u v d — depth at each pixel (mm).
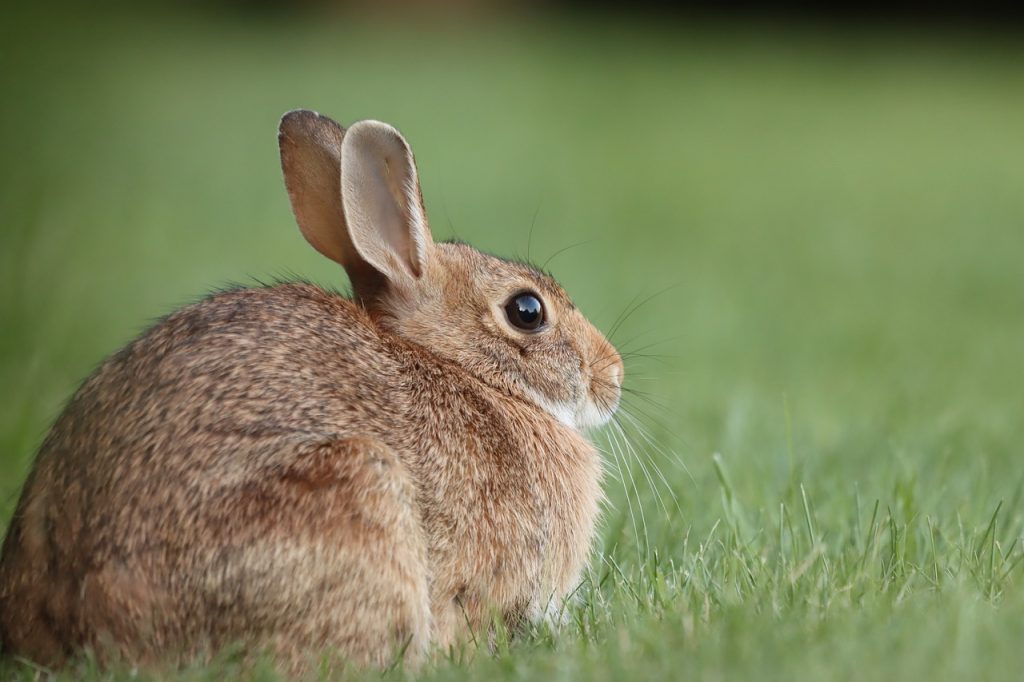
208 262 24891
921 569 9219
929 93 53844
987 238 30672
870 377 18141
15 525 8156
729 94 52375
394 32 68375
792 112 49062
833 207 34000
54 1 48375
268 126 41219
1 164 27219
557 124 44562
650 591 9141
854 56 63094
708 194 34938
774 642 7328
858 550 9797
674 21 72938
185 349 8172
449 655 8148
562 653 7852
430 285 9641
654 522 11070
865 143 43688
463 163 36969
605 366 10203
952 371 18469
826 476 12273
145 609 7602
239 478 7668
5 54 34812
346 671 7652
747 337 20688
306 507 7637
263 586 7539
